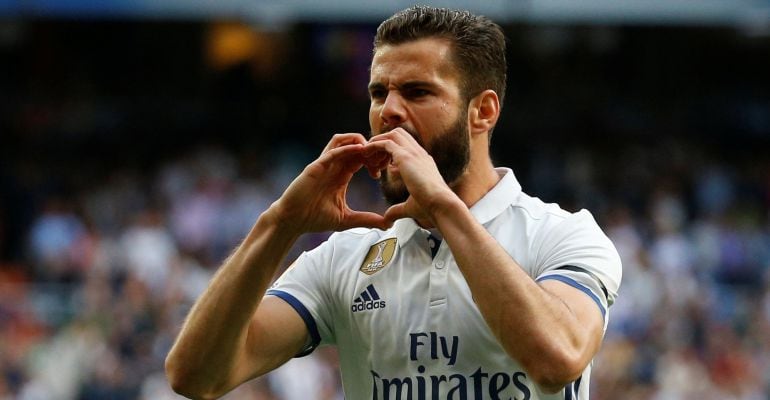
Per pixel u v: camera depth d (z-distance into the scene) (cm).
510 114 3800
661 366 2453
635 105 3916
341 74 3794
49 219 2952
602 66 3934
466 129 706
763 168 3738
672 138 3859
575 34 3894
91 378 2302
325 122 3778
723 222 3303
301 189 680
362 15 3306
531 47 3881
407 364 702
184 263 2722
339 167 686
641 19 3319
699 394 2433
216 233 3005
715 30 3947
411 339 700
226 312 688
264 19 3469
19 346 2352
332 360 2303
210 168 3306
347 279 734
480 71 711
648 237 3172
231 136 3756
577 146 3778
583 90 3909
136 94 3816
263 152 3641
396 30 702
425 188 648
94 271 2708
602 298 682
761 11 3284
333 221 693
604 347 2458
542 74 3900
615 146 3778
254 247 688
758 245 3188
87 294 2523
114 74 3825
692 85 3981
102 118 3684
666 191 3462
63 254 2795
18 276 2809
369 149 671
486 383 687
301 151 3691
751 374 2538
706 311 2716
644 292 2714
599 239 705
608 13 3250
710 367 2528
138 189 3281
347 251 747
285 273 763
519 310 627
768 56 4028
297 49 3800
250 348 719
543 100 3878
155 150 3669
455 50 699
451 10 716
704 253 3111
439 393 693
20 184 3303
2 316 2411
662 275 2820
